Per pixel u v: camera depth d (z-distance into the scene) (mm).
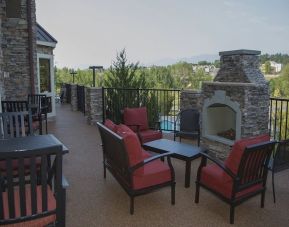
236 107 4609
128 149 2994
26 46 8156
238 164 2814
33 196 1949
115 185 3945
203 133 5414
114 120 8258
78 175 4305
